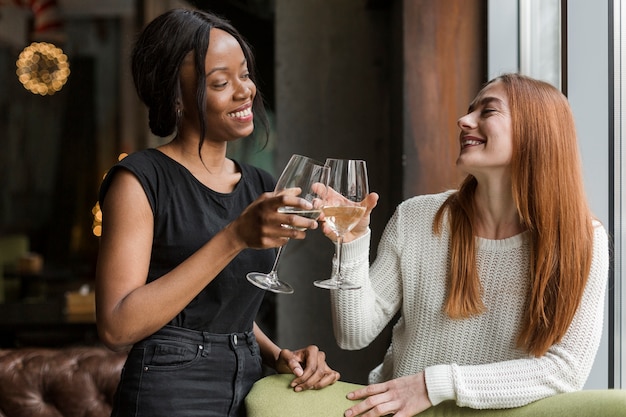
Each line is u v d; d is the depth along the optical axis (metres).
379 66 4.33
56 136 8.48
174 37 1.65
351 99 4.34
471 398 1.61
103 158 8.45
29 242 8.45
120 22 8.31
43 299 5.84
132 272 1.54
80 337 4.96
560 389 1.65
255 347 1.75
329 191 1.54
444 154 3.16
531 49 2.84
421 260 1.89
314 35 4.36
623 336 2.15
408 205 1.95
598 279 1.72
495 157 1.74
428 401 1.63
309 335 4.30
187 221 1.64
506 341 1.78
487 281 1.81
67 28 8.33
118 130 8.43
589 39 2.21
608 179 2.19
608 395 1.53
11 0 6.94
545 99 1.74
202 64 1.64
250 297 1.70
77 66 8.41
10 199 8.47
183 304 1.47
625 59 2.13
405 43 3.15
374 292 1.92
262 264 1.72
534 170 1.72
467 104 3.14
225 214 1.71
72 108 8.45
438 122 3.16
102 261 1.56
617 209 2.16
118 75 8.39
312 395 1.68
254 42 4.89
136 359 1.59
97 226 6.36
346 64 4.34
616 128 2.15
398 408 1.63
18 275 6.42
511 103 1.74
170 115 1.68
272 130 4.82
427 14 3.14
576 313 1.70
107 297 1.52
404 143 3.18
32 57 7.26
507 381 1.63
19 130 8.47
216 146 1.73
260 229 1.41
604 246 1.75
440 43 3.14
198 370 1.62
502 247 1.80
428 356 1.87
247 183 1.79
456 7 3.13
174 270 1.48
